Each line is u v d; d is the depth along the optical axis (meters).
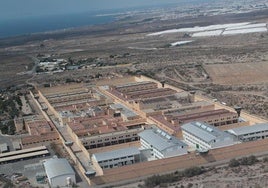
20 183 163.00
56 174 155.75
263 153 169.75
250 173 147.00
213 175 149.50
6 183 163.12
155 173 159.25
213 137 172.00
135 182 153.75
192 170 153.00
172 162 161.12
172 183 146.50
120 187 150.12
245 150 169.75
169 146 165.12
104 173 154.62
